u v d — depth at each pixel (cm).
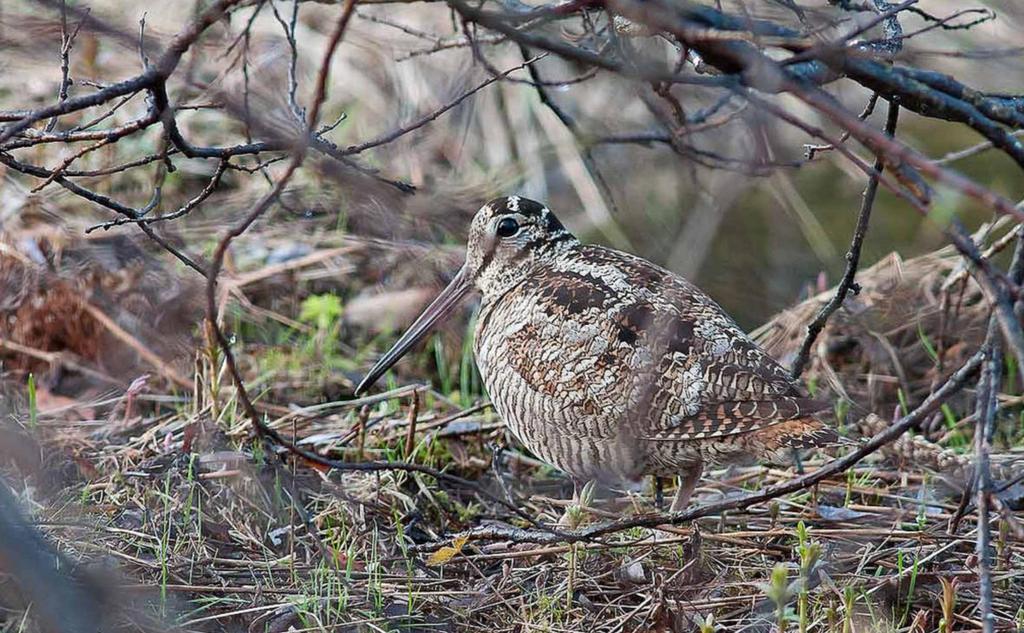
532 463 1133
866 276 1415
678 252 1542
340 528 975
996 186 1622
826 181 1664
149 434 1083
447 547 914
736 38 573
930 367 1307
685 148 914
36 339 1277
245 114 684
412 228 1384
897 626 849
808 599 855
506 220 1063
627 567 912
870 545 934
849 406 1236
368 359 1346
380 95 1602
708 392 908
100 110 1448
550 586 905
